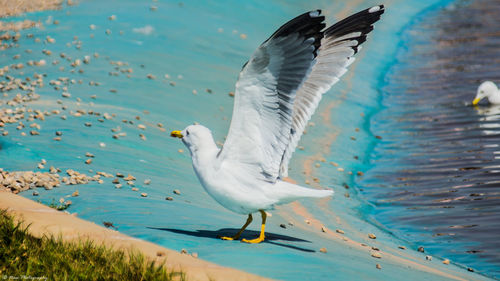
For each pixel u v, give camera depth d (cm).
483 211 1428
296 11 3462
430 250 1235
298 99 992
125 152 1419
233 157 915
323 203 1466
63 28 2450
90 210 1021
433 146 1952
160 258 778
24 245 778
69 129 1488
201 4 3045
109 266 735
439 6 4572
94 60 2152
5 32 2370
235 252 877
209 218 1084
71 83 1906
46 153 1316
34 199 1066
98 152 1377
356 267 896
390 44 3494
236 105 882
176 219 1032
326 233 1206
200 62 2353
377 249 1148
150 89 1972
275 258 868
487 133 2055
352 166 1777
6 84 1838
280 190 916
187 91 2036
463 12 4359
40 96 1748
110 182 1202
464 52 3303
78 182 1172
